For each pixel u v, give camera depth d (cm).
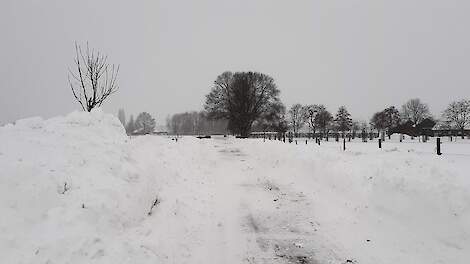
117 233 650
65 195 638
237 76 6406
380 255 671
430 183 829
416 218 794
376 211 884
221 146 2956
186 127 11325
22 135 826
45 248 501
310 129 8112
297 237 771
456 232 706
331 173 1199
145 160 1048
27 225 539
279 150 1900
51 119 1000
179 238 735
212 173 1509
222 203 1034
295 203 1027
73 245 525
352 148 2483
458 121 6869
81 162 763
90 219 618
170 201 925
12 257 470
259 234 790
